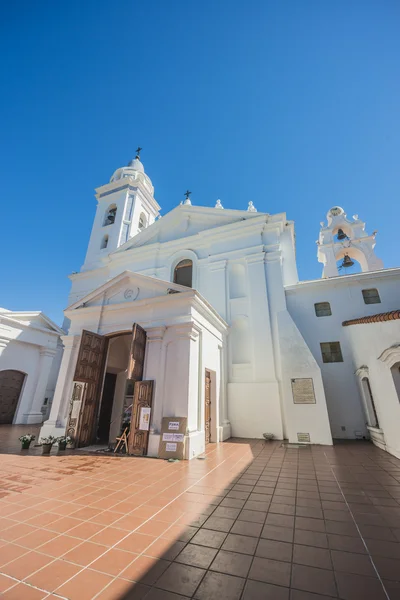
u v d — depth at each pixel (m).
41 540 3.47
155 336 9.42
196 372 9.17
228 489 5.33
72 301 19.09
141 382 8.93
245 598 2.48
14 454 8.23
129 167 24.91
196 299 9.52
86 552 3.21
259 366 12.18
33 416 16.48
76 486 5.48
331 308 12.95
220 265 14.50
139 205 22.55
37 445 9.63
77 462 7.35
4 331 15.59
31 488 5.35
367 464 7.14
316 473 6.37
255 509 4.41
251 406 11.62
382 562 3.00
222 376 11.95
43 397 17.27
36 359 17.34
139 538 3.53
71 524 3.90
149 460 7.58
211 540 3.48
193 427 8.43
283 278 14.30
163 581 2.71
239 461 7.48
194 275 15.05
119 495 5.00
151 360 9.23
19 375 16.56
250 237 14.71
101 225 21.88
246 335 12.99
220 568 2.92
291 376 10.83
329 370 12.12
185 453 7.75
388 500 4.75
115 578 2.75
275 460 7.57
